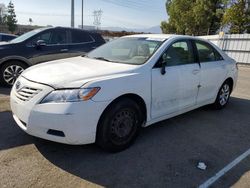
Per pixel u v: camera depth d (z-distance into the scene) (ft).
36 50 22.48
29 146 11.72
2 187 8.88
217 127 15.58
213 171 10.68
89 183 9.42
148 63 12.68
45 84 10.45
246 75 40.11
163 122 15.89
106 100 10.61
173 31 119.96
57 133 10.22
